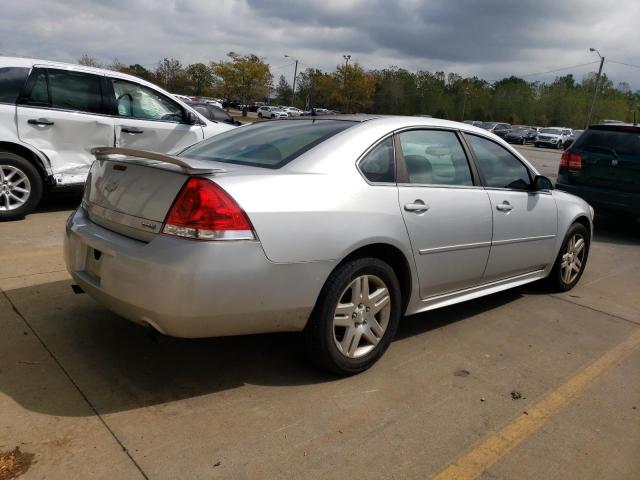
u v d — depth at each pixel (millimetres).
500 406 3117
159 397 2930
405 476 2469
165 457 2463
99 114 6859
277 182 2887
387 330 3414
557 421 3006
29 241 5598
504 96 79625
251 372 3260
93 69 6855
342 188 3113
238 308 2732
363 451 2615
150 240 2768
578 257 5375
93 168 3428
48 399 2830
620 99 82625
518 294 5160
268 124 3988
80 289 3316
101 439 2549
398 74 75250
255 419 2797
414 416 2943
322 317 3035
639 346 4102
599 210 8227
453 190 3775
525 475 2545
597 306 4957
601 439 2871
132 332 3637
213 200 2656
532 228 4527
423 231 3484
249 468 2432
